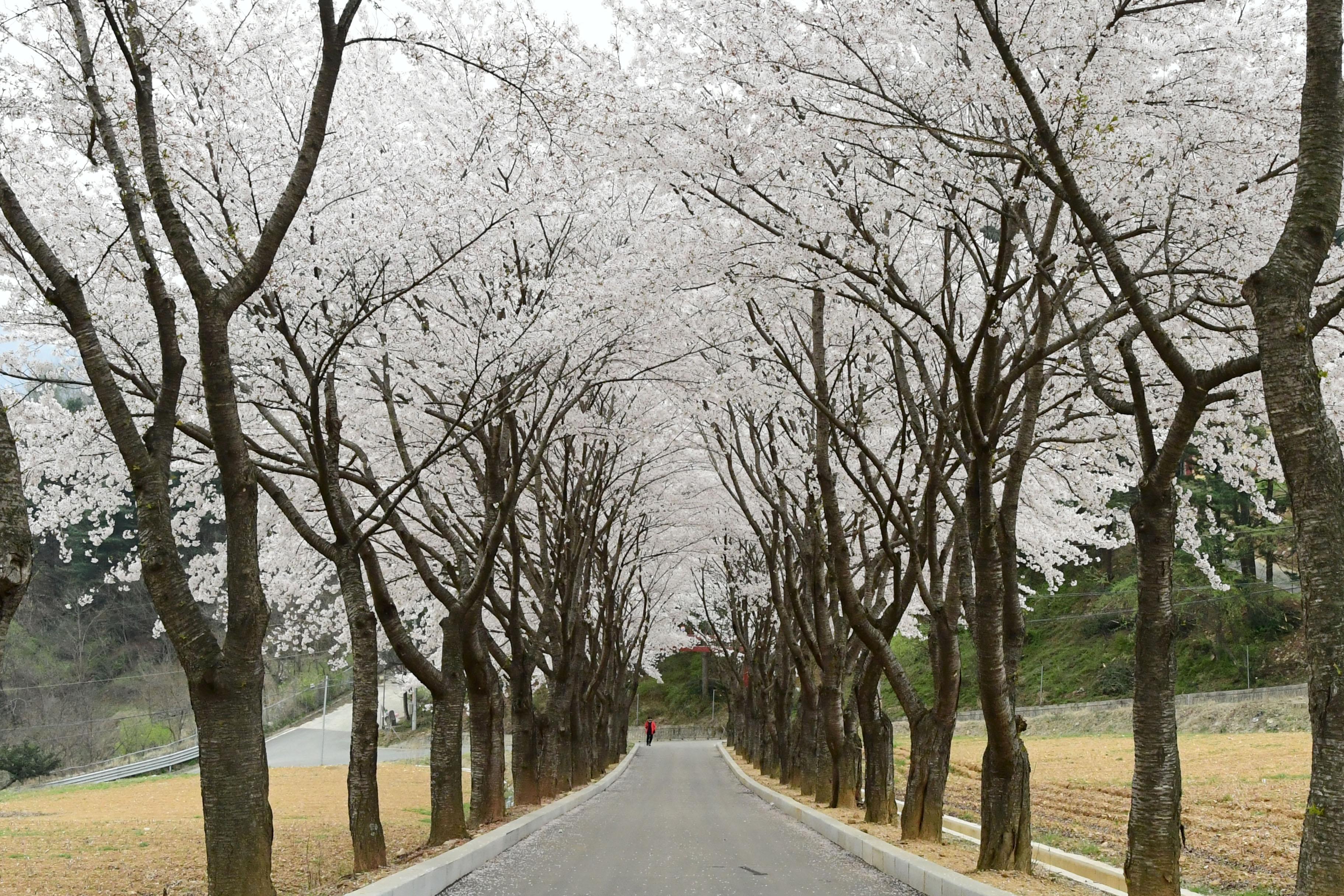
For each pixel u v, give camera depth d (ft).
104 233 34.99
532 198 39.91
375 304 37.27
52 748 156.76
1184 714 131.13
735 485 57.72
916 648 200.54
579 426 55.21
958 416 39.24
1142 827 24.95
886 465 51.88
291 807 68.90
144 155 24.21
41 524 45.75
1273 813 51.90
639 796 79.97
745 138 32.32
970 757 110.83
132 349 36.83
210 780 23.39
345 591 37.37
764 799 76.59
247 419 48.49
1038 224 35.12
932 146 29.60
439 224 38.19
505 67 30.48
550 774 69.46
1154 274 27.89
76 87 28.40
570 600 68.28
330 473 35.63
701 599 143.54
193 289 24.04
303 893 31.78
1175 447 24.00
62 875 41.88
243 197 37.11
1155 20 29.58
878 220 33.01
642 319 41.70
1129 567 182.39
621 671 130.62
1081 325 38.11
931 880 30.32
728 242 34.88
